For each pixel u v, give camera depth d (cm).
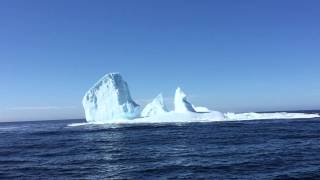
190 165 3119
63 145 5175
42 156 4000
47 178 2752
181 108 10750
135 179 2634
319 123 7906
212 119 10150
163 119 10112
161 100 11131
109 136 6475
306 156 3369
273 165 2972
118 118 10475
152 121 10094
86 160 3609
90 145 5066
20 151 4553
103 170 3031
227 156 3547
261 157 3394
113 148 4578
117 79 10506
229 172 2767
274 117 10512
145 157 3700
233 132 6156
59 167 3231
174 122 9894
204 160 3356
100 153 4134
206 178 2591
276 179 2478
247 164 3058
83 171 3008
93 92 10675
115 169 3056
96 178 2708
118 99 10425
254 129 6619
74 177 2767
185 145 4622
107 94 10544
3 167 3288
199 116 10256
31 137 7106
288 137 5075
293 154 3506
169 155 3788
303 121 8762
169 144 4816
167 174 2775
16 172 3025
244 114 11000
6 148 4978
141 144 4953
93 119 10744
